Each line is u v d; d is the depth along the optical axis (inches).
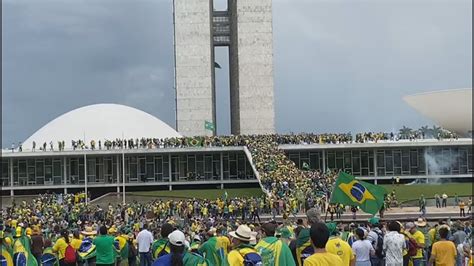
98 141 4950.8
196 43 5940.0
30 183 4564.5
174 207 3097.9
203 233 1171.9
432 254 877.2
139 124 5472.4
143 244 1127.0
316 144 4584.2
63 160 4574.3
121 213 2923.2
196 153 4621.1
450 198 3395.7
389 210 2974.9
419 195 3580.2
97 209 3107.8
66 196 3750.0
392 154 4640.8
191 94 5910.4
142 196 4136.3
